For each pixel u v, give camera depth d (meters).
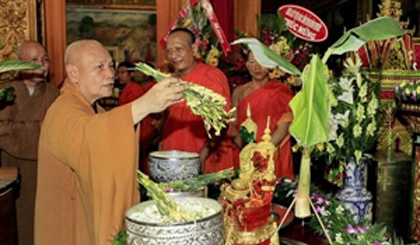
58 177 1.64
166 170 1.41
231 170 1.31
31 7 3.69
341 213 1.52
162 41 3.45
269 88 3.18
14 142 2.78
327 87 0.98
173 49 2.73
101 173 1.41
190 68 2.78
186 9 3.37
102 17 9.27
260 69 3.18
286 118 3.03
